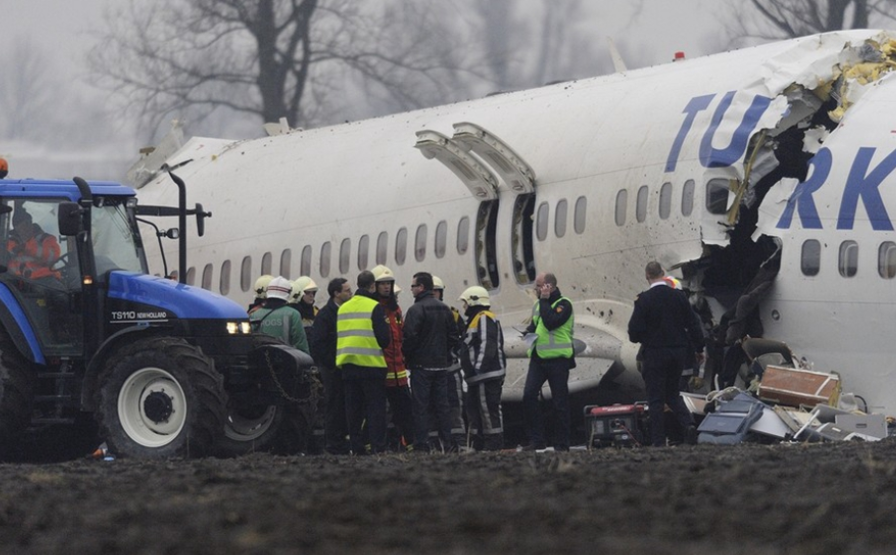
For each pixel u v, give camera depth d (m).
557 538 28.98
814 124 82.06
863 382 76.12
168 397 61.56
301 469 46.94
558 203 90.75
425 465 48.06
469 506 33.66
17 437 65.25
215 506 34.81
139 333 64.56
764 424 69.50
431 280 70.50
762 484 37.97
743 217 82.19
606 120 90.31
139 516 33.56
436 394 69.81
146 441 61.53
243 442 64.69
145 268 67.50
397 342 70.19
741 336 79.50
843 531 29.75
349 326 67.88
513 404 93.00
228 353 64.19
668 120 85.31
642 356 69.44
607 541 28.42
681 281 82.69
